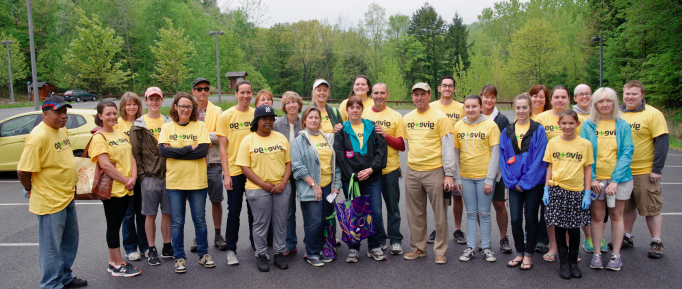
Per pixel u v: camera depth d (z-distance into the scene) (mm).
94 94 42469
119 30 54219
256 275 4172
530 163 4195
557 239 4098
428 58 60938
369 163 4488
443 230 4441
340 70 64250
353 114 4520
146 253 4742
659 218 4449
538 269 4242
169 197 4246
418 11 62281
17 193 7812
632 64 25000
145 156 4422
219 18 65062
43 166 3688
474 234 4543
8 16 54031
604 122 4371
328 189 4543
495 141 4383
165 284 3969
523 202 4332
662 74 19953
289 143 4695
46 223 3730
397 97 48656
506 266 4328
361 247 5035
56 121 3744
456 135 4586
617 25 30875
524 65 40312
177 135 4293
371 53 63812
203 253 4410
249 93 4699
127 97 4879
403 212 6465
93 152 4016
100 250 4863
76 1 60969
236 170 4578
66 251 3957
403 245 5035
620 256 4445
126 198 4219
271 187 4234
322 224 4555
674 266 4211
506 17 61125
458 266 4344
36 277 4148
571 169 4023
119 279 4094
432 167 4461
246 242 5184
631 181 4258
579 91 4855
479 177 4449
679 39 19578
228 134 4672
